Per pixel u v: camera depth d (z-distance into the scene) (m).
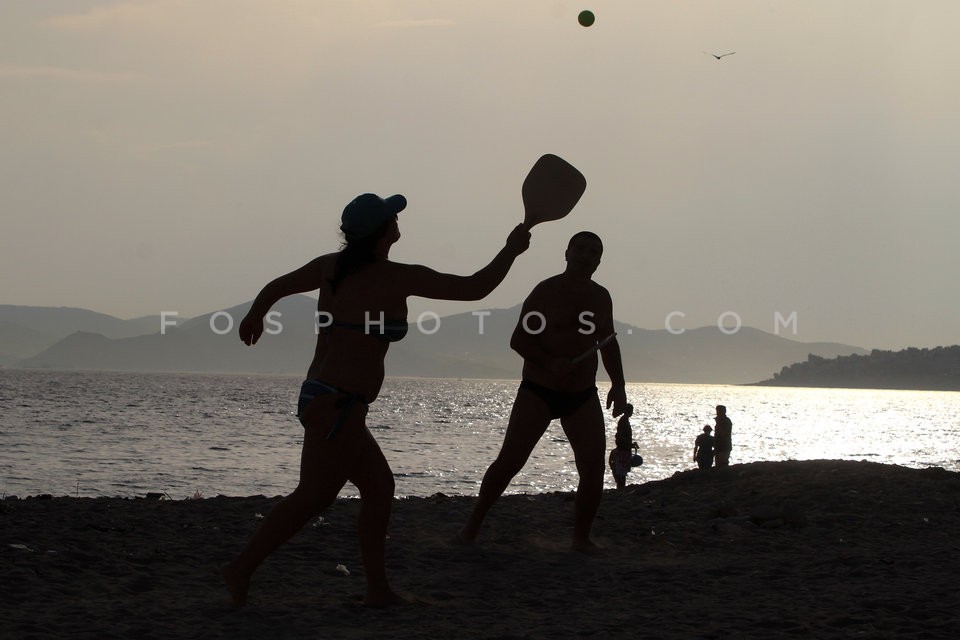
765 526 11.47
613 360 9.77
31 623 6.27
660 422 104.44
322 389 6.65
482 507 9.88
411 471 39.50
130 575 7.92
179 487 31.86
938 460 54.12
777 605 7.34
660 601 7.52
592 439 9.62
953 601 7.40
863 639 6.34
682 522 11.71
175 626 6.38
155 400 126.12
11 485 31.16
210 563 8.59
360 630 6.43
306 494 6.71
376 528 7.12
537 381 9.61
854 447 67.31
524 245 6.91
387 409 118.69
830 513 12.28
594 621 6.82
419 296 6.75
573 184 7.04
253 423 75.12
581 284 9.61
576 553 9.70
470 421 90.50
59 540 9.10
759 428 97.50
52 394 139.25
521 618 6.91
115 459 41.81
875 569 8.80
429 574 8.48
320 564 8.72
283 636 6.24
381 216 6.67
